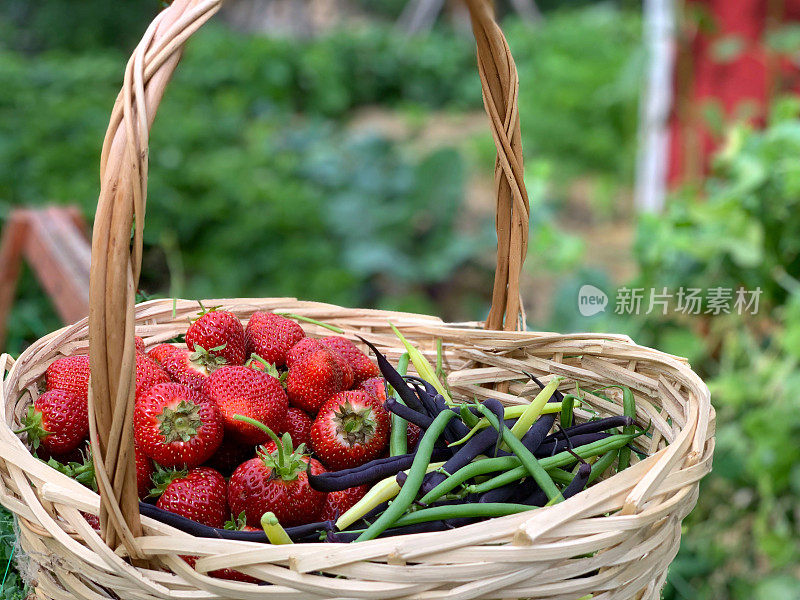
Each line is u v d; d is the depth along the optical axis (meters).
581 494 0.68
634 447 0.98
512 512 0.74
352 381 1.02
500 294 1.06
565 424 0.84
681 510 0.74
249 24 10.87
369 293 4.12
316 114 7.60
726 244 1.79
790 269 1.86
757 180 1.77
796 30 2.25
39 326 1.64
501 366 1.07
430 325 1.12
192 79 6.92
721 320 1.86
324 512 0.86
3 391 0.85
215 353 0.97
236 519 0.83
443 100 8.80
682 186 2.32
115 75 5.69
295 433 0.95
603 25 7.13
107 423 0.64
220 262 3.79
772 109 2.25
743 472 1.84
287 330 1.05
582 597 0.70
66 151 3.88
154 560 0.67
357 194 4.31
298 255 3.83
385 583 0.63
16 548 0.82
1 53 6.64
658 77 3.00
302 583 0.63
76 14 8.61
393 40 9.08
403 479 0.76
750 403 1.84
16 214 1.62
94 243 0.63
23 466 0.71
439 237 4.18
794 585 1.77
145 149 0.64
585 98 5.87
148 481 0.85
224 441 0.93
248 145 5.14
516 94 0.93
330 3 12.92
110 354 0.63
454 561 0.64
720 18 2.81
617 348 1.01
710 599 1.85
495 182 1.00
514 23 9.79
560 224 5.04
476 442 0.81
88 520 0.79
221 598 0.65
